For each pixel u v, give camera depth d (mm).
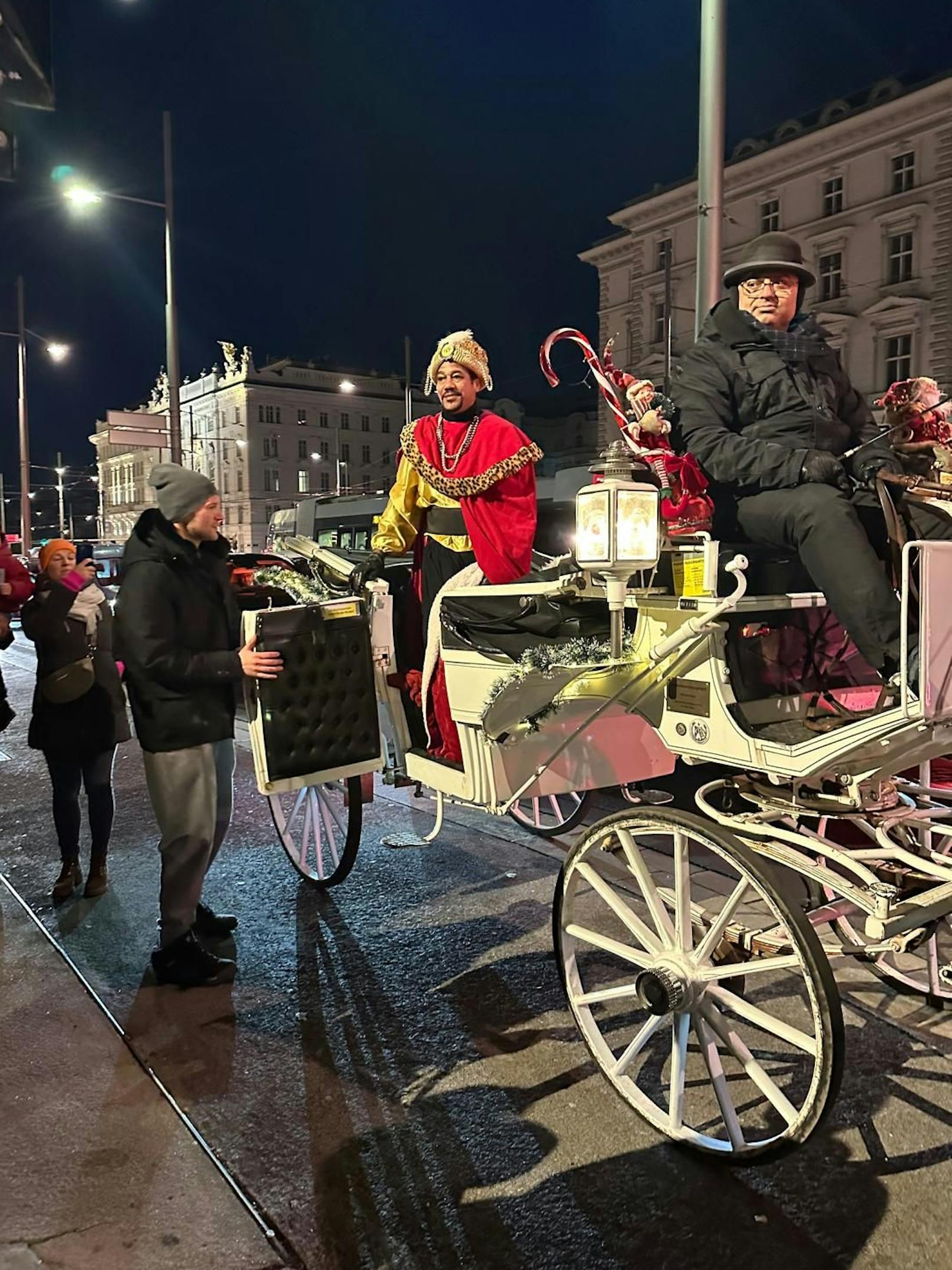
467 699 3305
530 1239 2352
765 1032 3209
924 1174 2533
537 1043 3238
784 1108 2432
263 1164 2643
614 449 2584
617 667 2699
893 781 2887
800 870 2414
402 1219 2424
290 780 3592
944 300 24219
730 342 3184
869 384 25812
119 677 4719
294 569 5078
